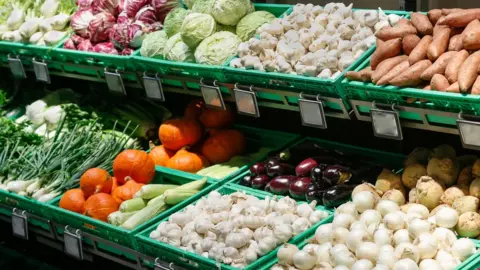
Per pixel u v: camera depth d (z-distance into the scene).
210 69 3.10
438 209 2.49
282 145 3.34
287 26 3.13
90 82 4.41
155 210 2.98
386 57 2.63
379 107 2.60
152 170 3.30
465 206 2.46
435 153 2.73
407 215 2.46
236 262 2.51
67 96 4.31
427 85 2.46
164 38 3.45
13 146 3.75
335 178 2.83
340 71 2.79
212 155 3.47
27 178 3.40
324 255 2.42
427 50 2.52
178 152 3.47
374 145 3.38
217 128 3.61
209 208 2.84
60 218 3.13
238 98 3.10
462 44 2.47
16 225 3.36
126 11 3.72
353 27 2.95
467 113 2.34
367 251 2.31
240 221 2.66
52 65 4.00
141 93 4.11
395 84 2.47
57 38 3.94
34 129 4.17
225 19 3.32
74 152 3.52
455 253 2.29
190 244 2.66
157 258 2.71
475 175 2.56
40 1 4.27
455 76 2.37
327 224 2.56
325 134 3.56
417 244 2.29
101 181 3.14
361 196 2.59
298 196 2.90
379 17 2.96
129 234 2.78
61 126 3.79
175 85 3.43
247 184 3.13
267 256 2.48
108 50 3.69
